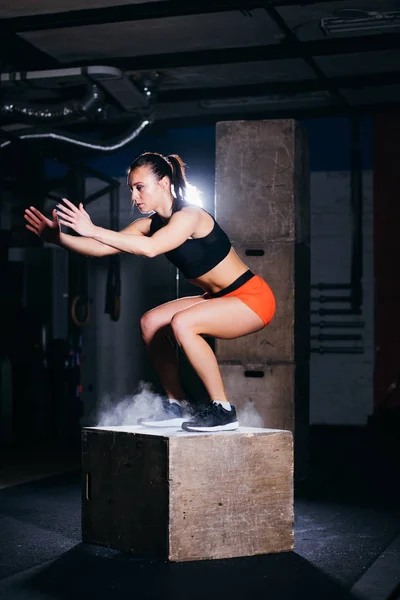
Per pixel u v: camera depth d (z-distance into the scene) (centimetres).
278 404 559
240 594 296
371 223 968
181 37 730
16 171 871
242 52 765
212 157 977
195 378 726
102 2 643
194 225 343
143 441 347
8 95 788
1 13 669
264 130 565
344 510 465
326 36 736
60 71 738
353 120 961
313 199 980
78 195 896
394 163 959
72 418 863
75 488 543
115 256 891
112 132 969
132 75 819
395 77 840
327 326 974
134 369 935
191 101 905
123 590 300
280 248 561
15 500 496
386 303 962
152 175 347
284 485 364
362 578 318
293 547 367
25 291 878
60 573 323
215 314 353
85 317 873
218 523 347
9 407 789
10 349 800
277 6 639
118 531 361
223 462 347
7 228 901
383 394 962
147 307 902
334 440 833
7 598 290
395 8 659
